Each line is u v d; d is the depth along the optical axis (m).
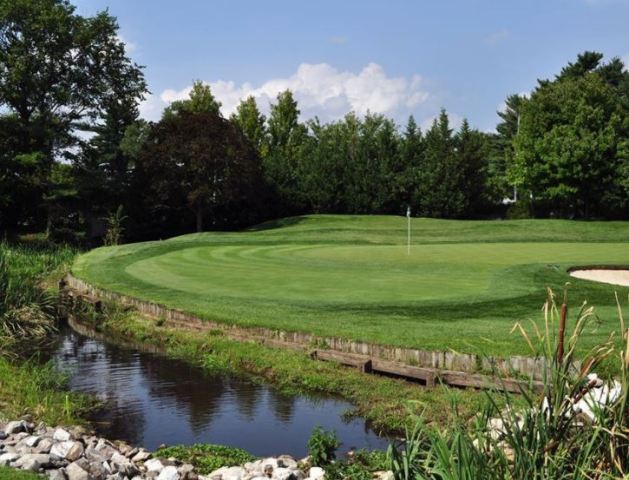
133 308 16.23
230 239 32.53
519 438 3.93
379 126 57.22
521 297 14.20
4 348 13.57
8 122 36.00
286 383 10.78
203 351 12.80
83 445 6.82
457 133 49.00
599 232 37.06
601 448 3.93
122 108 43.59
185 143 40.53
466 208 48.28
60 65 40.00
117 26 41.44
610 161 43.78
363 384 10.10
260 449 8.05
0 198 35.59
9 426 7.08
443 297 14.57
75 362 12.67
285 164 49.41
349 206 48.28
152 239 45.00
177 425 8.95
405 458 4.23
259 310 13.94
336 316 12.96
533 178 45.62
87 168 41.66
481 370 9.31
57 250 30.30
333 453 7.09
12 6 36.50
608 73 61.94
